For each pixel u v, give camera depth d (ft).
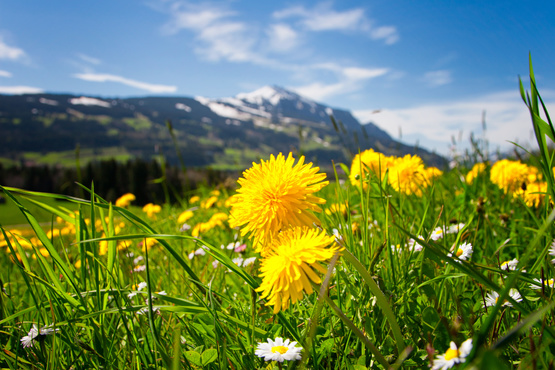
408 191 10.27
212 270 8.42
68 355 4.80
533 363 3.02
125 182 199.72
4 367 4.52
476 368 2.15
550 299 4.27
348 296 5.02
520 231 7.66
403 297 4.97
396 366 3.05
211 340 4.77
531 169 12.32
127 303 5.39
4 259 11.16
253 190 4.77
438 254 3.36
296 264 3.57
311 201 4.77
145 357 4.59
